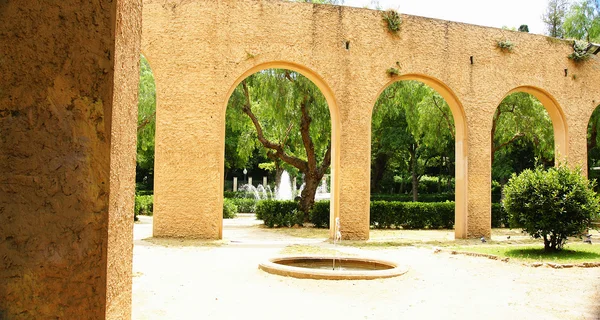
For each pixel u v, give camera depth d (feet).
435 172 110.52
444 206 53.42
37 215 6.93
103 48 7.20
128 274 8.41
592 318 16.61
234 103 52.26
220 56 37.45
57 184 7.00
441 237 44.24
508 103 56.54
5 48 6.97
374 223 52.95
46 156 7.00
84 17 7.14
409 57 41.45
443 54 42.50
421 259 29.99
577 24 61.46
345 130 39.55
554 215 30.63
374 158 96.89
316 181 53.42
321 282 21.36
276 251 31.99
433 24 42.37
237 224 54.54
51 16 7.06
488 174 43.50
